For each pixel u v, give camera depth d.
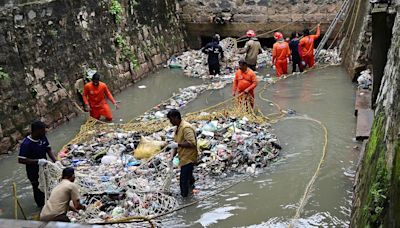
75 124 12.41
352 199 7.72
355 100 12.64
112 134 11.10
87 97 11.96
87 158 9.98
